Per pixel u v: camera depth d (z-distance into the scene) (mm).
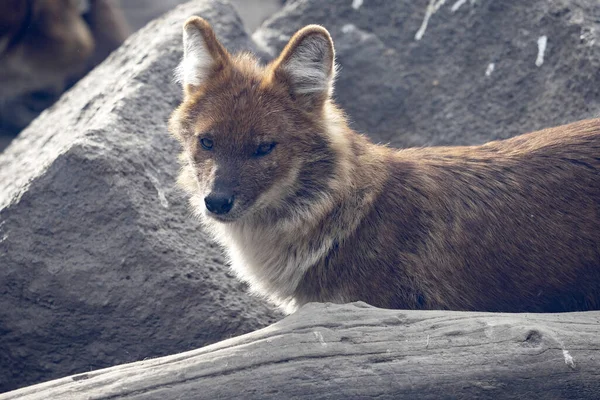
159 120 11523
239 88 9188
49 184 10281
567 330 7809
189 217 10781
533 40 12992
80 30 21234
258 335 7754
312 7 14758
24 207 10281
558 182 9195
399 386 7414
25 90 21344
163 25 13633
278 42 14648
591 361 7566
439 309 9078
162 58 12242
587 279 9062
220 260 10609
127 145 10766
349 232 9047
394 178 9312
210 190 8852
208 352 7652
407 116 13688
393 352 7566
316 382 7402
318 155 9117
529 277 9086
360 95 14000
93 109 12367
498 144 9812
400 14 14250
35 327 10219
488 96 13156
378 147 9703
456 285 9102
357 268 9055
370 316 7895
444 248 9094
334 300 9164
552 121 12359
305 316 7898
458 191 9297
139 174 10625
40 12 20516
